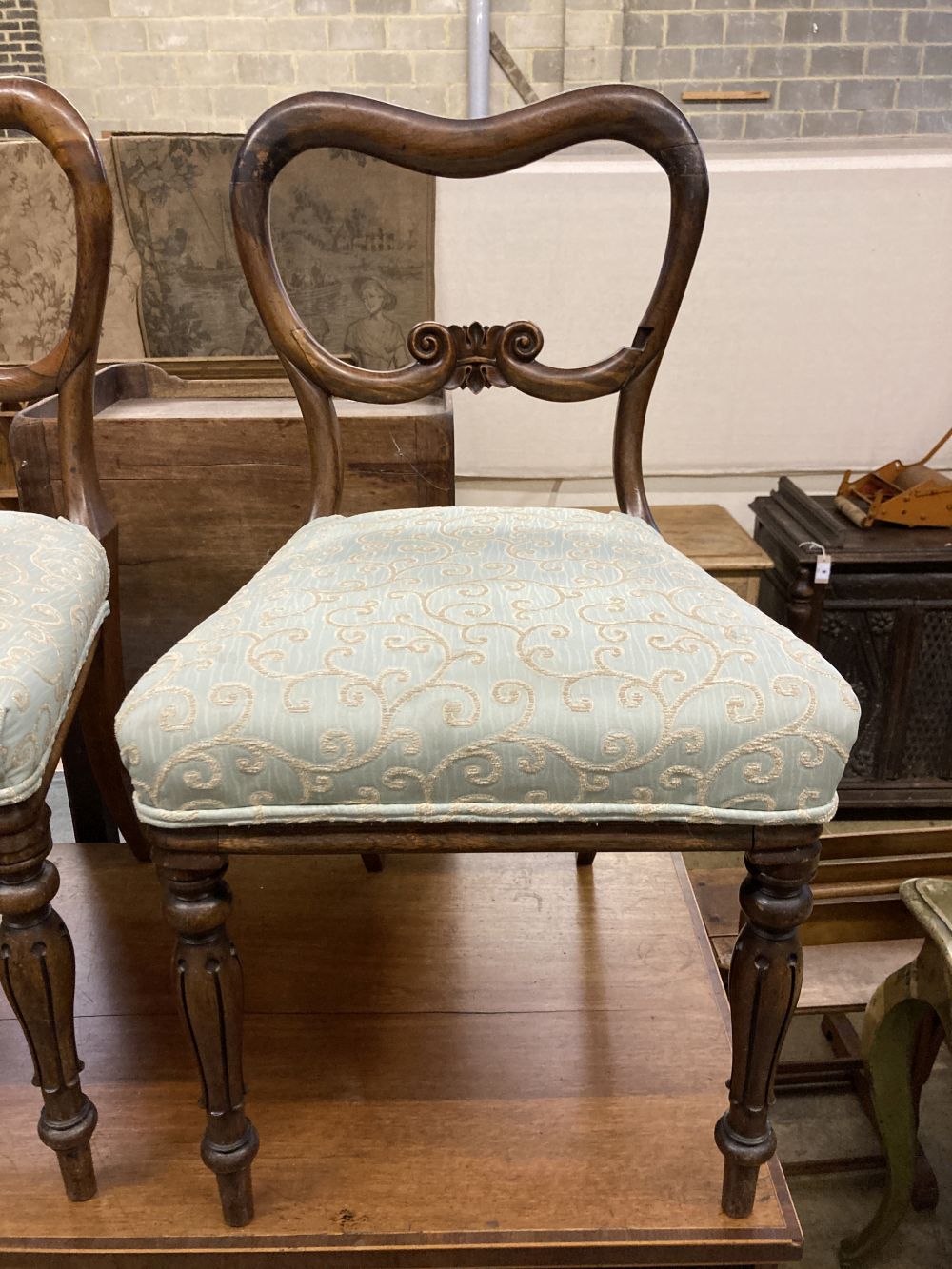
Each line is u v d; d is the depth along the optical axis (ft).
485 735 1.77
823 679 1.86
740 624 2.02
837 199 5.84
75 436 2.79
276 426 3.77
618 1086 2.59
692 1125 2.47
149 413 3.86
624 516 2.86
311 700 1.79
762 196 5.83
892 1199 3.57
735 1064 2.07
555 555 2.41
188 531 3.93
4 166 5.27
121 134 5.30
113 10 9.16
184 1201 2.28
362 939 3.17
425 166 2.70
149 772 1.79
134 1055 2.72
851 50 9.29
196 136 5.33
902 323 6.15
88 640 2.34
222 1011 1.97
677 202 2.73
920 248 5.96
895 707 5.95
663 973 3.01
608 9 9.09
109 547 2.88
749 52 9.30
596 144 6.00
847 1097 4.51
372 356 5.90
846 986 3.95
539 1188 2.29
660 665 1.85
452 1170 2.34
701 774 1.78
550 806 1.82
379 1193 2.28
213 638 1.97
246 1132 2.14
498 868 3.54
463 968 3.04
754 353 6.22
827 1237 3.92
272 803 1.81
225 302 5.65
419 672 1.83
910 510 5.85
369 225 5.64
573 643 1.90
